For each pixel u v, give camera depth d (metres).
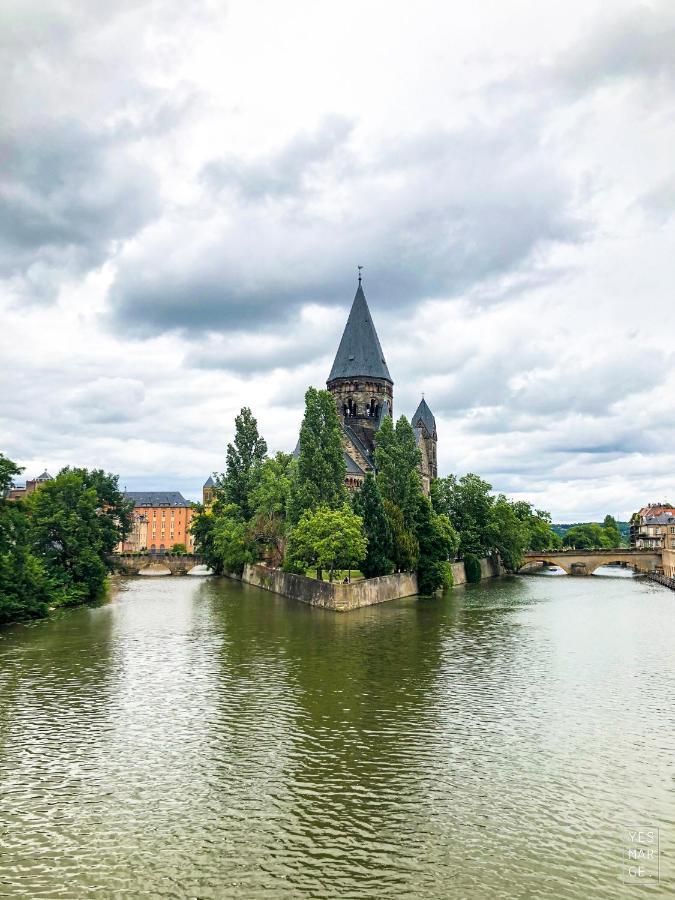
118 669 47.56
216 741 33.00
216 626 66.94
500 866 21.92
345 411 160.75
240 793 27.22
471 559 125.69
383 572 90.94
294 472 106.62
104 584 92.50
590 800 26.69
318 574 88.88
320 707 38.47
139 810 25.77
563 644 57.91
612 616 76.25
